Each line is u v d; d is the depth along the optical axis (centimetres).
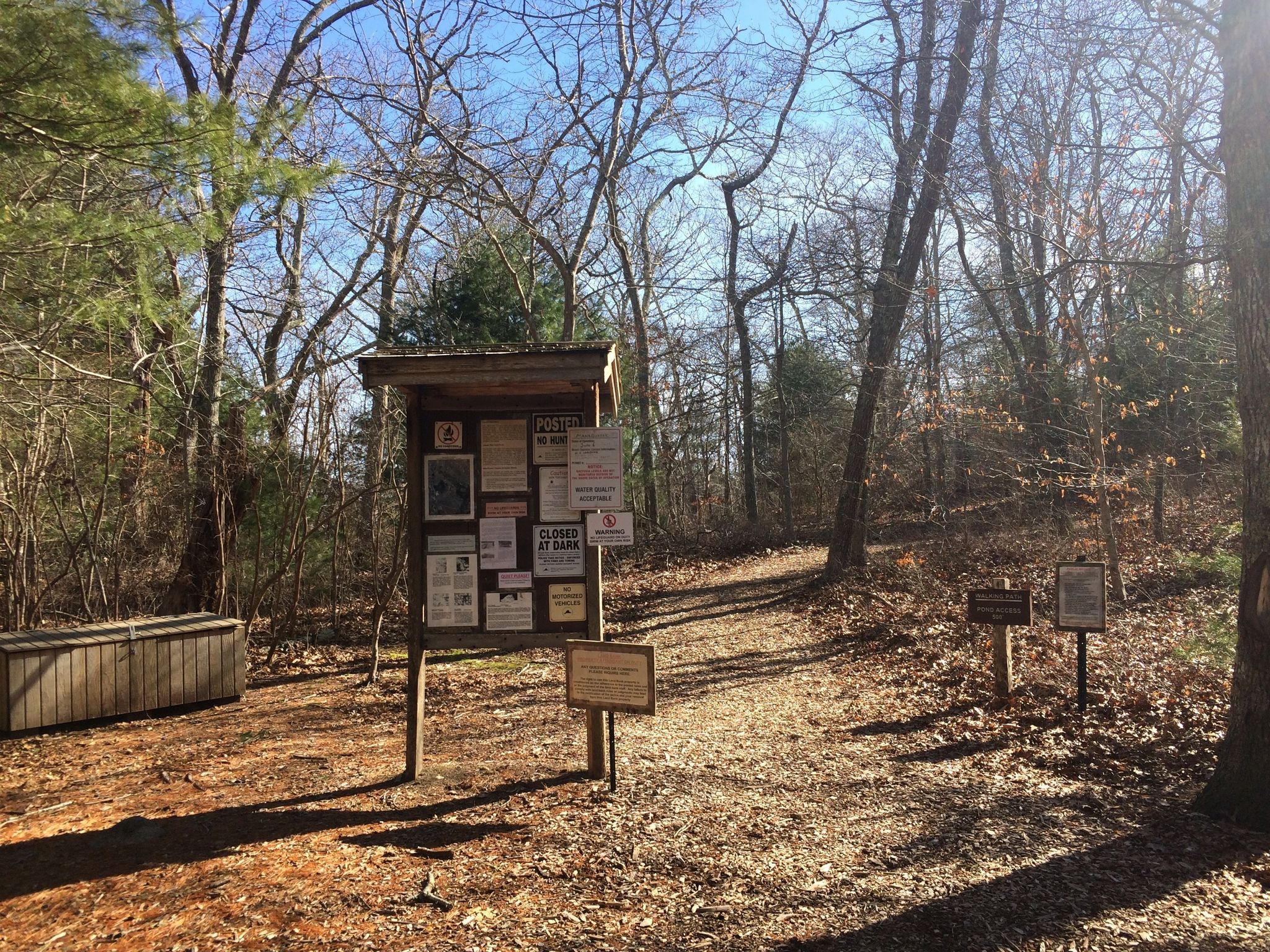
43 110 552
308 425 1132
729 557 2339
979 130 1426
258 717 821
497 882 409
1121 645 933
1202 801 476
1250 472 465
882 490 2292
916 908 376
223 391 1208
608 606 1630
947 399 1734
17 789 598
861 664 974
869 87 1465
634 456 2255
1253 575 460
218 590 1119
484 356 537
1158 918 361
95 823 514
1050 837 453
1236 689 470
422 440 577
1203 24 591
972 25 1319
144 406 1184
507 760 626
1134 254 1226
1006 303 1820
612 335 2364
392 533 1476
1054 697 732
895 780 564
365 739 709
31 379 732
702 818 496
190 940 360
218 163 638
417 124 1462
